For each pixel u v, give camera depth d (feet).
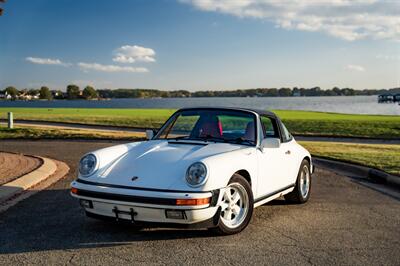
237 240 15.90
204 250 14.70
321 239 16.28
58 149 45.98
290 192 22.49
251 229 17.46
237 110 20.02
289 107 332.39
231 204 16.48
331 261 13.88
